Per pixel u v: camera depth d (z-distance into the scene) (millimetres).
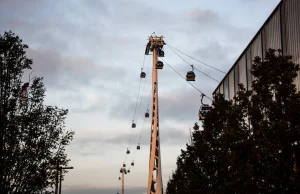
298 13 28234
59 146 19172
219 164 28141
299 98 19344
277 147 18266
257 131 19109
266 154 18422
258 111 19453
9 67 18562
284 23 30672
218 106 30844
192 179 30500
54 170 18891
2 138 17859
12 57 18719
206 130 30641
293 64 20328
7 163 17562
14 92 18453
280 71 20062
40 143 18438
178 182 41062
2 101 18281
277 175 17953
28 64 19156
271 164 18469
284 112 19312
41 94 19203
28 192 17953
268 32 34094
